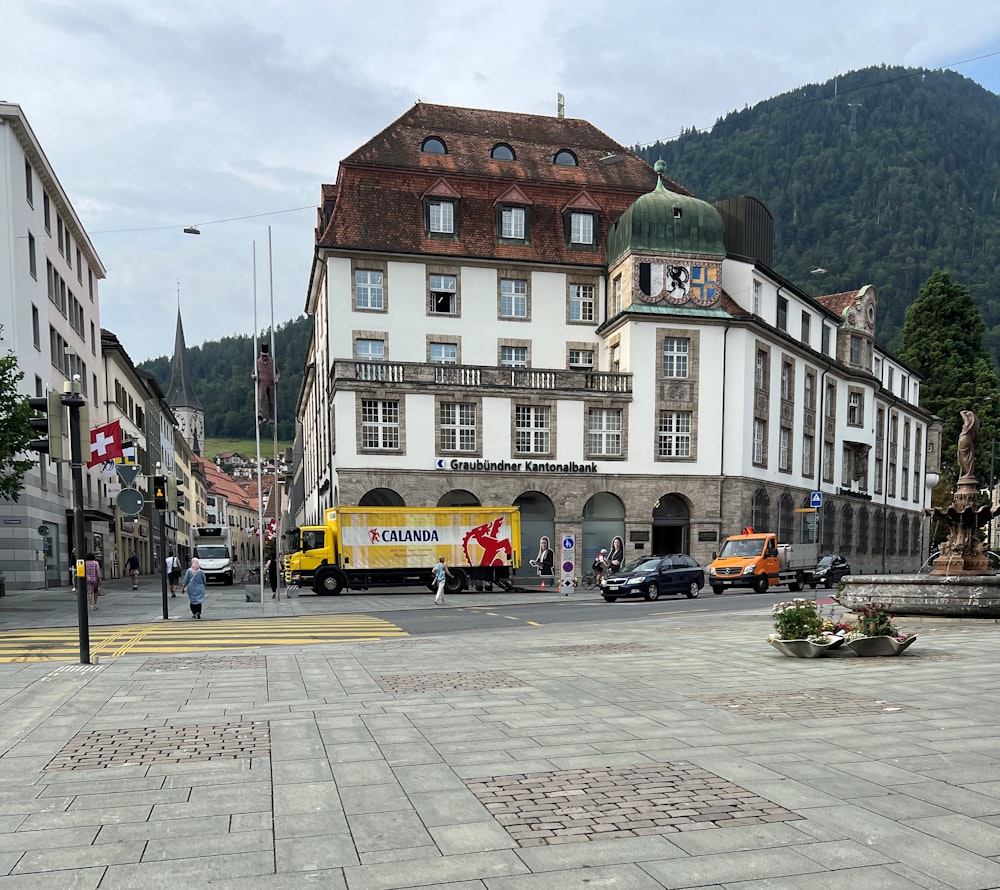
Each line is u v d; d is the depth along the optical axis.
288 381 177.75
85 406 11.35
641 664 10.71
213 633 16.69
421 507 32.19
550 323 39.97
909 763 5.71
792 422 45.12
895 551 63.78
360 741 6.54
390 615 21.59
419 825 4.55
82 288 44.81
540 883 3.75
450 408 35.56
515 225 39.91
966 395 70.44
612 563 34.09
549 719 7.28
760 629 15.34
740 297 41.19
